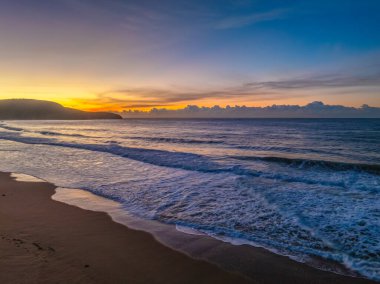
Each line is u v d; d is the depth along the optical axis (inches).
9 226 236.5
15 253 182.7
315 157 649.0
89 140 1123.3
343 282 158.7
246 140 1111.0
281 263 179.9
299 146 885.2
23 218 258.2
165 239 215.3
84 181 414.6
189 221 255.0
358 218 256.7
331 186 380.5
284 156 661.3
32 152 744.3
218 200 318.3
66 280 152.4
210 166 526.9
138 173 473.7
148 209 289.0
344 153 723.4
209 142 1040.8
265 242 210.8
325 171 488.7
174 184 394.9
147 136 1364.4
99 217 263.6
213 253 192.9
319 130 1779.0
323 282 158.9
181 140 1109.7
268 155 684.1
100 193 349.7
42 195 340.5
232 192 350.9
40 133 1589.6
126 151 744.3
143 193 349.1
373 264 177.6
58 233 223.0
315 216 263.6
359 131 1646.2
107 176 449.4
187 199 323.3
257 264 178.5
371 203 301.1
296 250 197.9
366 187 371.6
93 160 613.9
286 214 270.2
